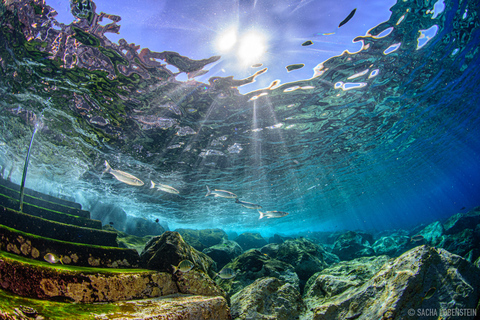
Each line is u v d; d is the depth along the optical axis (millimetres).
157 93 8219
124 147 11250
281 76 8250
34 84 7660
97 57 6832
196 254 6594
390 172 27047
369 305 4234
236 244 14430
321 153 15453
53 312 2971
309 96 9531
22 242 4281
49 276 3561
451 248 10734
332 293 5539
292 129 11695
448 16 7434
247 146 12414
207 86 8188
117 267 5434
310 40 7129
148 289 4688
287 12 6242
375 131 14680
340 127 12703
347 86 9516
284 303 5301
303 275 9656
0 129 10016
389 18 6879
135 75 7461
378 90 10430
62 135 10375
